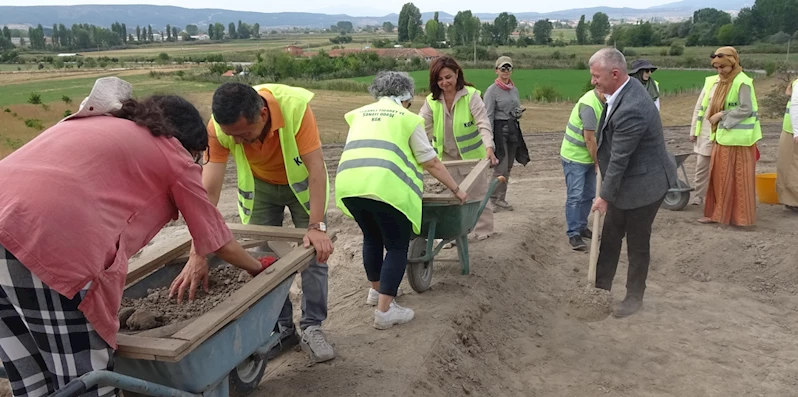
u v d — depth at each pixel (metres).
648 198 5.27
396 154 4.28
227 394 3.18
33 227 2.22
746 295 6.45
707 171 8.23
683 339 5.39
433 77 6.34
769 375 4.85
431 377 4.07
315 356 4.12
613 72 5.00
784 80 25.55
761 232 7.33
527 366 4.86
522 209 8.66
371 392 3.80
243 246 3.93
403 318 4.71
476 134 6.51
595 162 6.91
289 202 4.27
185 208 2.76
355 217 4.55
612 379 4.71
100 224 2.38
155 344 2.58
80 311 2.41
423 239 5.28
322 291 4.21
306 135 3.84
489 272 5.95
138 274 3.39
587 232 7.60
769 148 13.98
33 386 2.59
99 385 2.32
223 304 2.92
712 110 7.54
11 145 19.38
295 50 87.88
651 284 6.66
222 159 3.97
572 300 5.80
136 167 2.53
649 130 5.09
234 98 3.26
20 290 2.31
